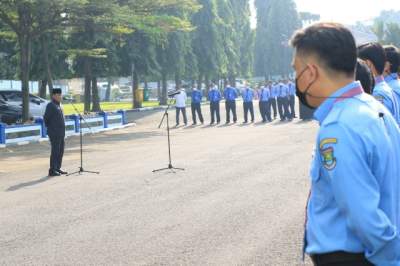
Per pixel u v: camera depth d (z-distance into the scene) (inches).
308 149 642.2
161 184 446.3
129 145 814.5
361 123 92.5
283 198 368.2
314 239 96.0
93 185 456.8
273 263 237.0
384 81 186.9
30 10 986.7
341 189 90.4
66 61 1486.2
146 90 2568.9
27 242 288.2
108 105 2187.5
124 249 267.3
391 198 93.7
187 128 1135.0
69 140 934.4
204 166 538.9
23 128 895.1
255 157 590.2
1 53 1617.9
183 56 1781.5
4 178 523.2
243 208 343.6
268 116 1226.0
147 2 1111.0
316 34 97.5
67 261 253.1
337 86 98.1
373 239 88.8
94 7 1002.7
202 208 349.1
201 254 253.9
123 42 1448.1
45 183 481.4
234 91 1251.8
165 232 294.8
